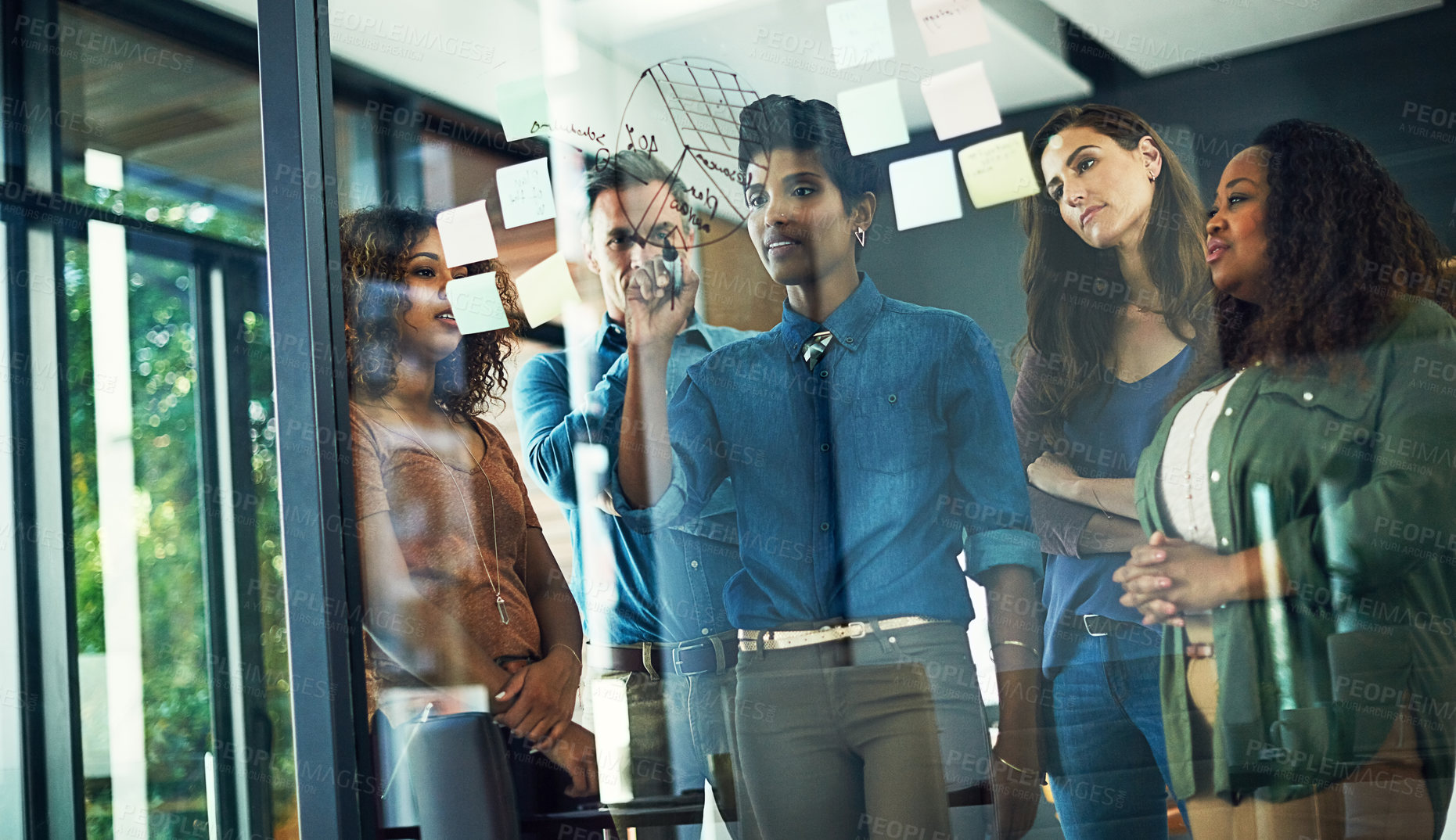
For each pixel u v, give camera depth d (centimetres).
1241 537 144
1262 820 140
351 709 158
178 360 238
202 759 234
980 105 157
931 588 156
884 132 161
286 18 167
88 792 231
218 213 234
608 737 167
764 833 160
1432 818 134
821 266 163
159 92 233
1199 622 145
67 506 234
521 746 169
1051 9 154
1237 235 146
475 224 177
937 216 158
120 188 236
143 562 237
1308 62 143
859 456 161
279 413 162
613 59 173
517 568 173
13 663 231
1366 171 140
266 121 166
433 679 171
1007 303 155
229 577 237
